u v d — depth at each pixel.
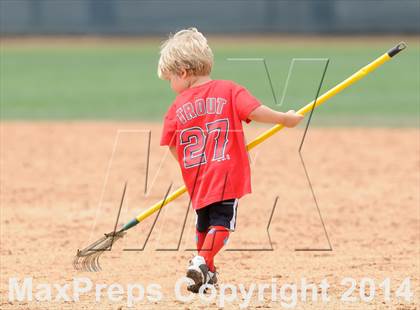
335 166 33.53
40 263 19.84
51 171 32.53
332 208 26.09
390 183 30.06
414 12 112.19
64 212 25.50
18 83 72.00
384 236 22.55
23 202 26.92
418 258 20.23
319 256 20.48
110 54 99.06
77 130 44.28
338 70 76.50
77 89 67.38
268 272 18.97
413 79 73.12
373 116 50.38
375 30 113.00
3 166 33.62
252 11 115.25
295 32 114.75
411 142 39.78
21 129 44.78
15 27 118.25
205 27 116.25
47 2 118.06
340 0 113.38
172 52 16.33
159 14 117.38
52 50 104.50
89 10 118.06
